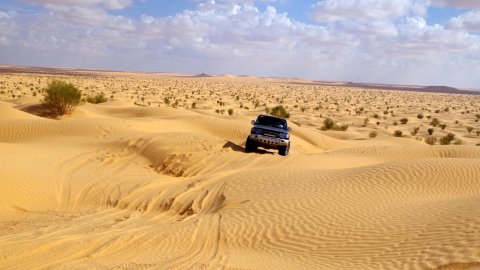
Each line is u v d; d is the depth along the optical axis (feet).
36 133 84.94
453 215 31.68
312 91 625.82
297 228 34.12
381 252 27.89
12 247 29.45
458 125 221.25
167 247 31.04
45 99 126.62
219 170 59.82
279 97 403.34
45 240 31.04
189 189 48.26
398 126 209.77
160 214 41.39
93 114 135.64
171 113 139.33
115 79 627.87
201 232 34.27
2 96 214.48
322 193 42.68
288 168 56.85
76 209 42.29
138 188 48.44
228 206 41.16
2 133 84.74
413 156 81.30
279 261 28.27
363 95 570.87
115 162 61.82
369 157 79.56
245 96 383.86
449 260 24.12
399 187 43.88
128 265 26.86
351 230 32.53
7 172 47.47
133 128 91.50
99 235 33.01
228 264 27.55
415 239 28.76
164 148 66.33
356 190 43.29
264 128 70.59
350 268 25.99
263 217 36.96
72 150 68.03
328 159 71.41
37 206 42.27
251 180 49.19
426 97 613.11
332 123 180.24
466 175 46.68
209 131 107.24
